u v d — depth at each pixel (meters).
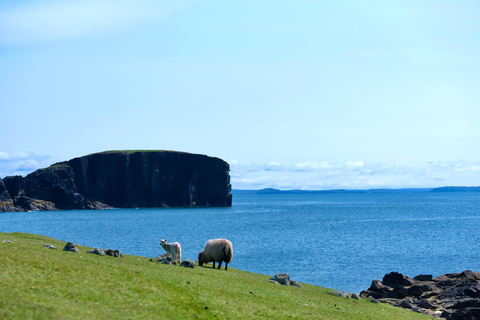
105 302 23.28
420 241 139.50
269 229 186.62
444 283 57.31
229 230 182.38
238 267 88.94
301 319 26.84
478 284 53.38
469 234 161.38
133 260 39.56
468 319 42.19
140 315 22.19
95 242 135.38
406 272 86.69
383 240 142.50
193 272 37.69
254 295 31.50
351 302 38.62
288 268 88.56
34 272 26.39
